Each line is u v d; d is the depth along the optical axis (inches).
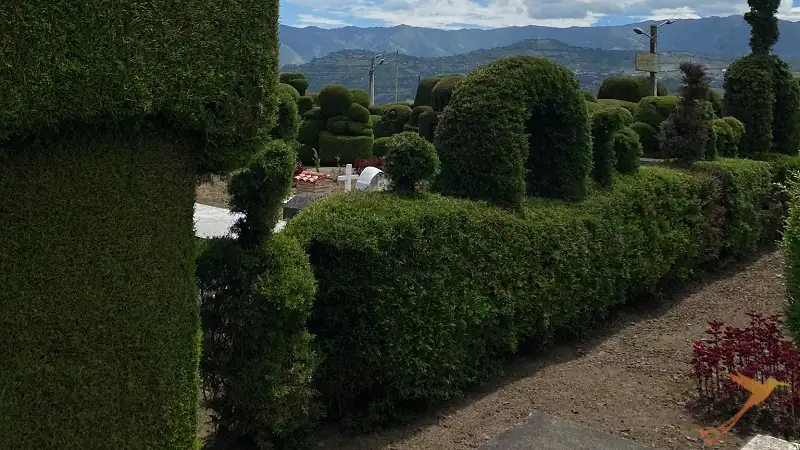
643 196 342.6
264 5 150.6
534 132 307.7
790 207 254.5
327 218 212.8
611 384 258.2
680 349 297.1
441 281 230.2
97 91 125.3
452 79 512.7
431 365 229.3
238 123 146.9
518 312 266.2
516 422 224.2
